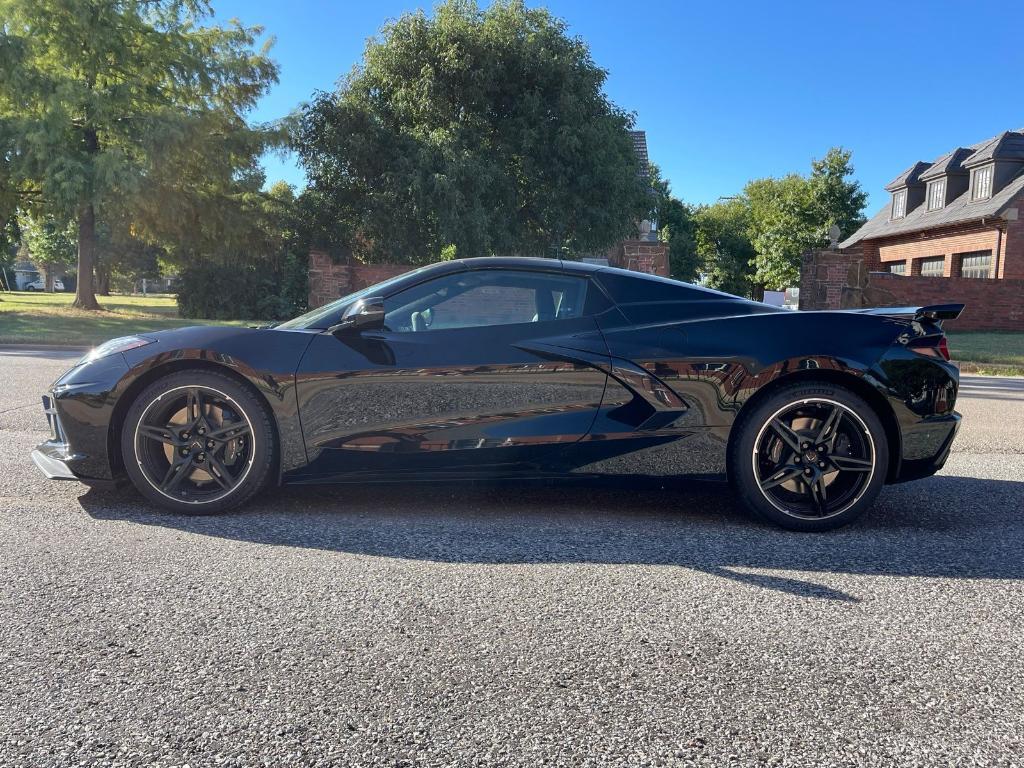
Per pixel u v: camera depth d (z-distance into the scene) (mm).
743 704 1872
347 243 21422
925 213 30062
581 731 1736
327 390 3354
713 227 56250
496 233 20125
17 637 2154
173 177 20906
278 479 3424
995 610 2496
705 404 3400
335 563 2822
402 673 1992
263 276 23688
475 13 20984
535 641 2199
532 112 20266
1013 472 4758
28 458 4438
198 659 2045
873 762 1640
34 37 20016
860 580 2762
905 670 2068
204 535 3113
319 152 20562
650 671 2031
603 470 3463
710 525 3467
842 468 3367
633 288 3609
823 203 38312
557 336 3459
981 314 21594
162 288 82312
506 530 3307
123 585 2555
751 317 3512
